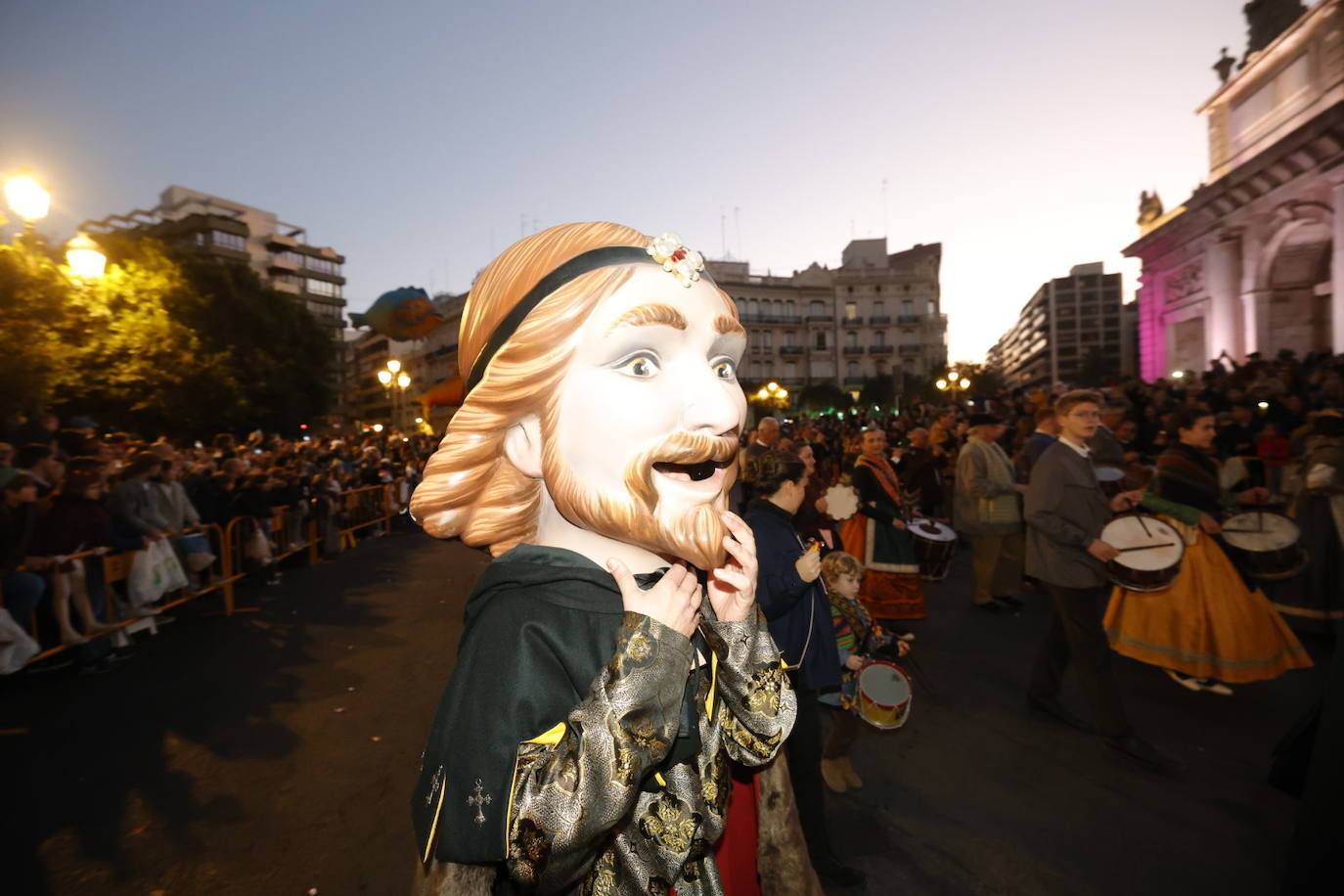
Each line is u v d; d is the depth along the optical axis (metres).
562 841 0.67
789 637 2.44
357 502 11.20
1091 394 3.39
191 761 3.60
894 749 3.54
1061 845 2.75
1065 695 4.14
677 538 0.77
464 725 0.73
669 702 0.75
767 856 1.08
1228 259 27.59
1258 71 28.31
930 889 2.53
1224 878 2.54
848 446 9.36
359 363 93.31
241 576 6.88
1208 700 3.97
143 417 20.19
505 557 0.86
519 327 0.79
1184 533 3.82
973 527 5.74
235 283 27.03
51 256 8.46
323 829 2.99
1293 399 9.05
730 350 0.89
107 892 2.60
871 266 73.62
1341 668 1.80
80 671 4.96
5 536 4.62
